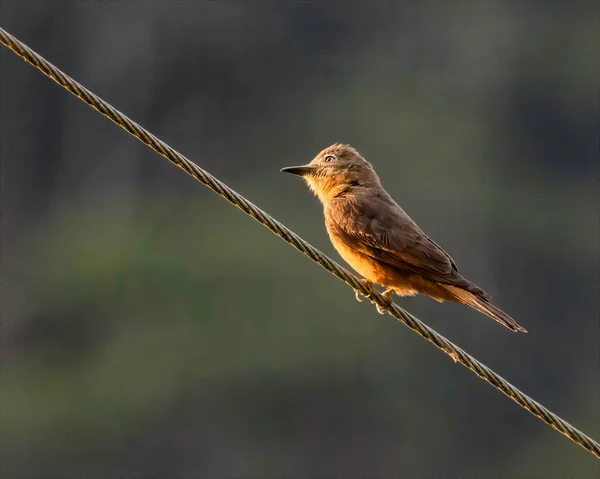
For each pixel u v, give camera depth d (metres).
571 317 23.06
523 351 21.23
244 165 25.48
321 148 25.77
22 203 25.08
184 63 26.00
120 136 25.86
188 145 25.55
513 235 24.31
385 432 20.19
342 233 8.02
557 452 19.91
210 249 23.09
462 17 27.36
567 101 27.00
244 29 26.23
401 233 7.76
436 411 20.36
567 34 27.36
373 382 20.58
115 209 24.70
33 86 25.55
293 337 21.03
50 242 24.30
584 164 26.38
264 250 22.81
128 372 21.06
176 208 24.77
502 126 26.67
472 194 24.55
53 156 25.44
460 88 26.94
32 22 25.67
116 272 22.86
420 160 25.09
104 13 25.88
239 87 26.06
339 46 26.89
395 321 21.16
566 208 25.42
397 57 27.00
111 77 25.91
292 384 20.69
